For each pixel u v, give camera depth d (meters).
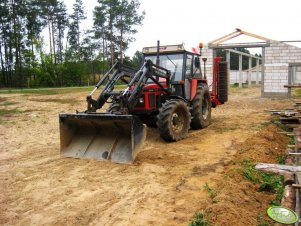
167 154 6.95
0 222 4.22
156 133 8.98
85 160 6.60
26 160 6.93
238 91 29.47
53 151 7.65
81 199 4.82
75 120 6.86
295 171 5.04
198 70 9.84
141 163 6.34
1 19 43.34
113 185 5.31
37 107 15.71
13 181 5.66
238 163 5.99
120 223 4.09
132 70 8.33
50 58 43.94
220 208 4.00
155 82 7.85
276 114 11.63
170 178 5.56
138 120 6.34
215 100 11.50
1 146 8.39
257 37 20.62
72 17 49.41
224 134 8.87
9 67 44.88
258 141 7.42
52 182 5.54
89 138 6.95
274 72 20.58
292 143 7.89
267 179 5.35
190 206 4.45
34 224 4.15
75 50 49.53
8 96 21.30
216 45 21.45
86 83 48.09
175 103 7.77
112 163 6.35
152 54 9.29
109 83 7.71
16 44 43.31
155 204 4.59
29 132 10.20
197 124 9.47
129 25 46.31
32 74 43.44
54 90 27.80
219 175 5.59
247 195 4.65
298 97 20.67
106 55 47.97
